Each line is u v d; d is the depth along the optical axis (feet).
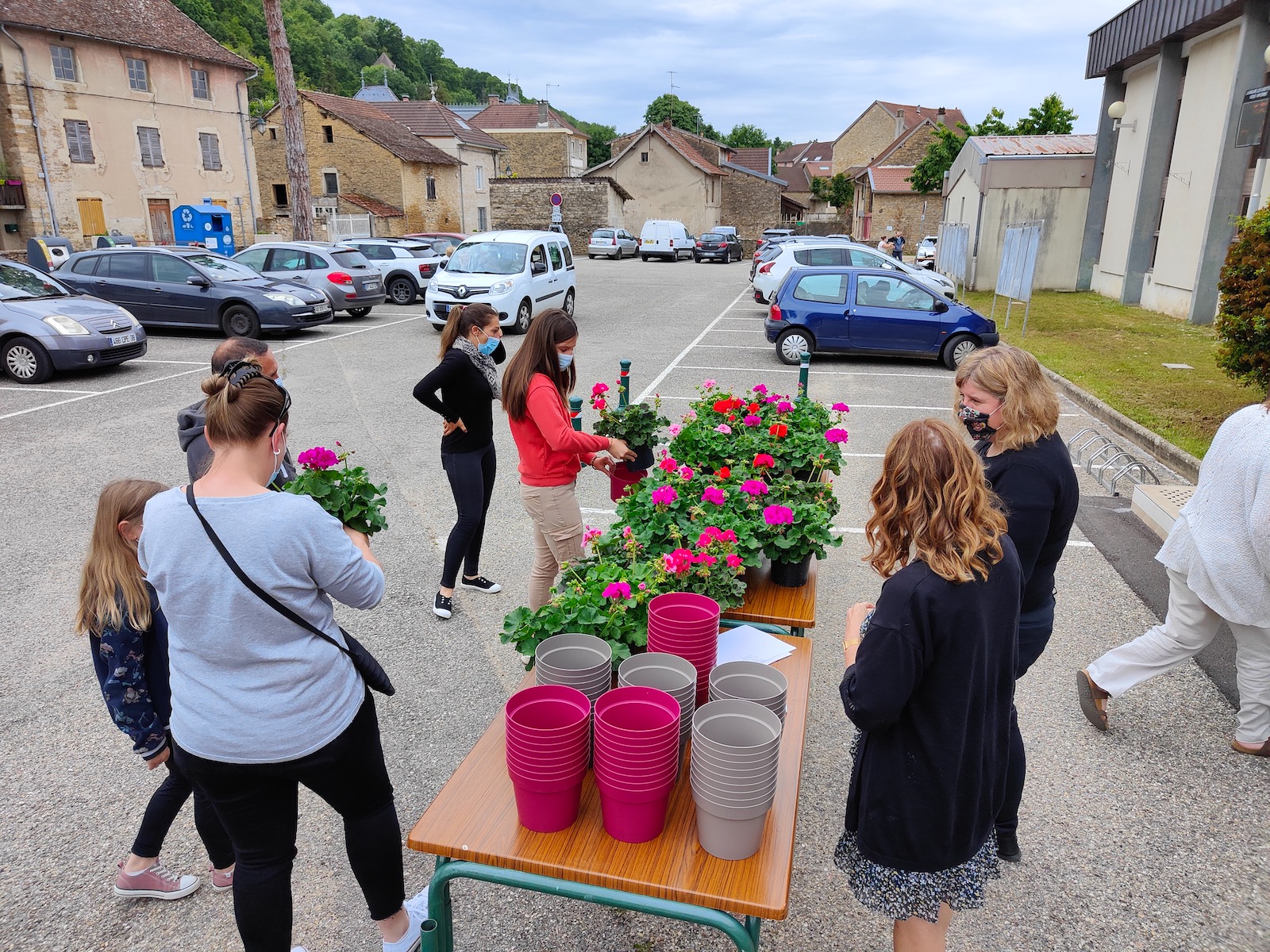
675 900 5.84
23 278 37.06
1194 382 33.88
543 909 8.86
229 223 85.05
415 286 65.57
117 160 92.63
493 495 21.86
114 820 10.18
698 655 7.84
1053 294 67.97
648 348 44.98
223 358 10.57
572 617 8.27
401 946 7.81
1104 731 11.94
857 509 21.17
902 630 5.66
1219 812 10.27
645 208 171.22
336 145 129.59
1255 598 10.27
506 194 157.58
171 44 97.55
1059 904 8.89
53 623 15.01
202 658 6.25
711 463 14.37
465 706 12.55
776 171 266.98
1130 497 21.77
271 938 6.87
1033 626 8.73
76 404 31.22
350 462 24.41
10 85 81.10
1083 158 67.41
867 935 8.51
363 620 15.17
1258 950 8.30
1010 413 8.18
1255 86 45.09
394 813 7.54
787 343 40.47
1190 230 51.80
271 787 6.63
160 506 6.17
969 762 5.98
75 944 8.36
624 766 5.98
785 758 7.18
